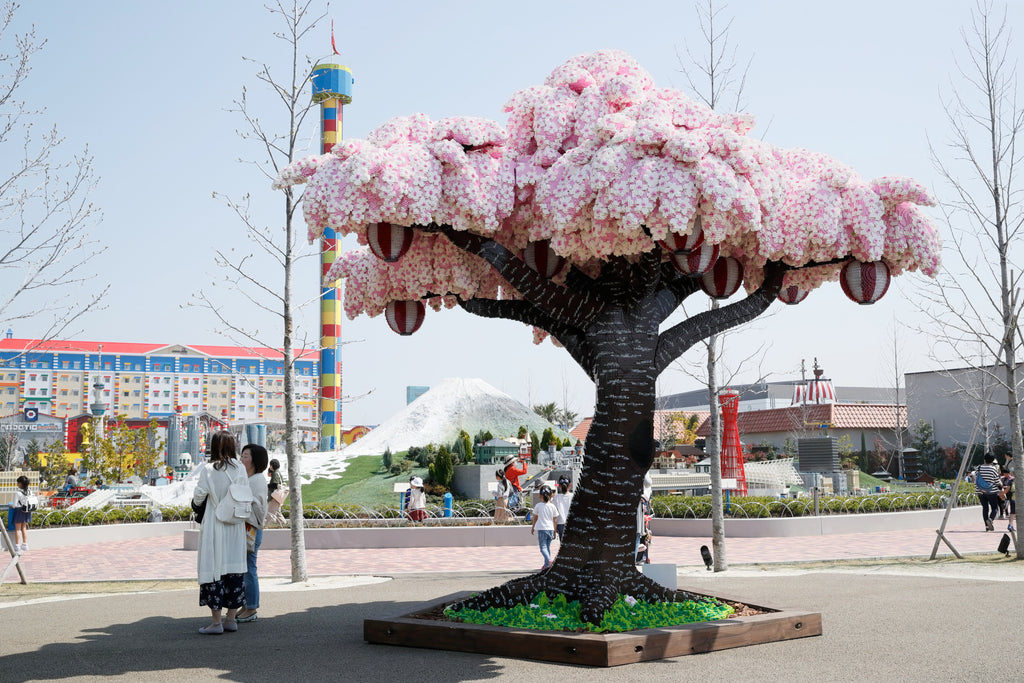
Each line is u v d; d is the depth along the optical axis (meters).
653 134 7.11
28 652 7.81
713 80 14.62
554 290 8.50
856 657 7.13
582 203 7.36
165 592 12.52
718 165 7.11
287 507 23.91
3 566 17.27
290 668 7.02
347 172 7.25
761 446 49.22
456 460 32.69
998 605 9.66
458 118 7.81
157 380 123.31
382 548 20.70
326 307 48.09
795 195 8.14
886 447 45.88
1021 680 6.22
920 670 6.61
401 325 9.59
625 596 8.32
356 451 37.25
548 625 7.70
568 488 14.70
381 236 7.93
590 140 7.64
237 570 8.82
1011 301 14.58
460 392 40.06
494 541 21.02
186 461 58.75
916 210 8.58
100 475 52.91
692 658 7.19
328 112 48.41
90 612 10.39
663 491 30.41
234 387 127.56
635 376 8.33
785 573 13.51
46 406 115.38
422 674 6.71
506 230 8.78
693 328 8.92
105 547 21.95
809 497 24.27
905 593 10.80
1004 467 23.08
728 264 8.92
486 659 7.25
